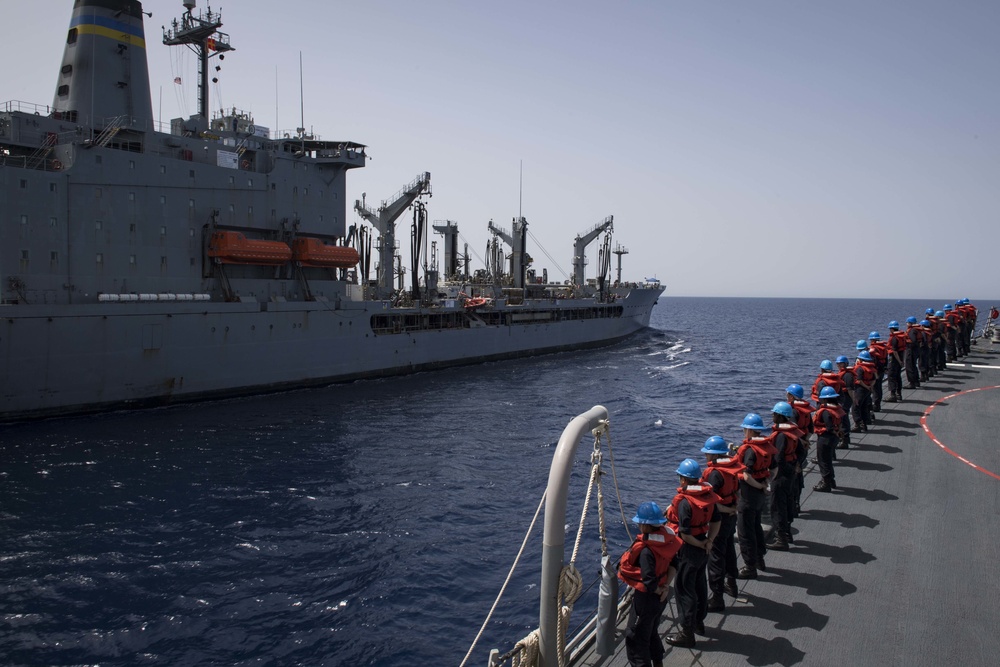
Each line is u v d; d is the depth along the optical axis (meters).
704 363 68.62
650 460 30.66
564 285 87.31
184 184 42.03
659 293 102.06
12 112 36.78
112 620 16.53
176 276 41.88
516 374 57.28
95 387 36.09
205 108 48.25
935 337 29.36
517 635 15.87
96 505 23.72
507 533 21.78
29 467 27.69
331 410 40.22
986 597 9.77
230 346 41.56
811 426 14.91
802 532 12.27
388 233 60.50
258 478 26.91
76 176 36.62
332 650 15.30
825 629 8.99
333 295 51.69
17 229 34.50
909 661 8.23
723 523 9.55
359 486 26.14
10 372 33.16
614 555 19.61
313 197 50.91
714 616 9.41
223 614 16.81
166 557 19.86
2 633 15.93
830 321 165.50
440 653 15.18
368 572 18.97
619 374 58.69
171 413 37.97
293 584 18.31
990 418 20.86
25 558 19.66
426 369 56.34
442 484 26.52
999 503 13.57
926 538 11.89
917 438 18.59
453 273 77.69
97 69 40.69
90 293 37.56
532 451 31.77
